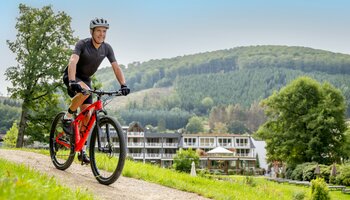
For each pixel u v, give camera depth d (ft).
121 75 25.71
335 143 192.44
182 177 40.24
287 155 197.16
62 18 134.82
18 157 34.06
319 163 188.55
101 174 25.29
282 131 200.64
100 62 25.72
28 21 133.28
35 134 129.39
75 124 25.98
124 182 28.45
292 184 153.79
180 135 380.58
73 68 24.43
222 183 42.45
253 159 287.89
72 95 26.73
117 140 23.95
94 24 24.80
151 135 377.91
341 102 197.88
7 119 426.51
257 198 35.81
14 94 128.57
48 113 128.77
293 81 203.62
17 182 12.91
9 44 131.23
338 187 131.23
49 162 31.96
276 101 203.21
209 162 271.49
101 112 24.95
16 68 129.08
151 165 49.85
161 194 26.20
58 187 15.40
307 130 195.93
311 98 200.44
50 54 127.24
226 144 375.66
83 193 17.26
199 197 27.71
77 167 30.96
